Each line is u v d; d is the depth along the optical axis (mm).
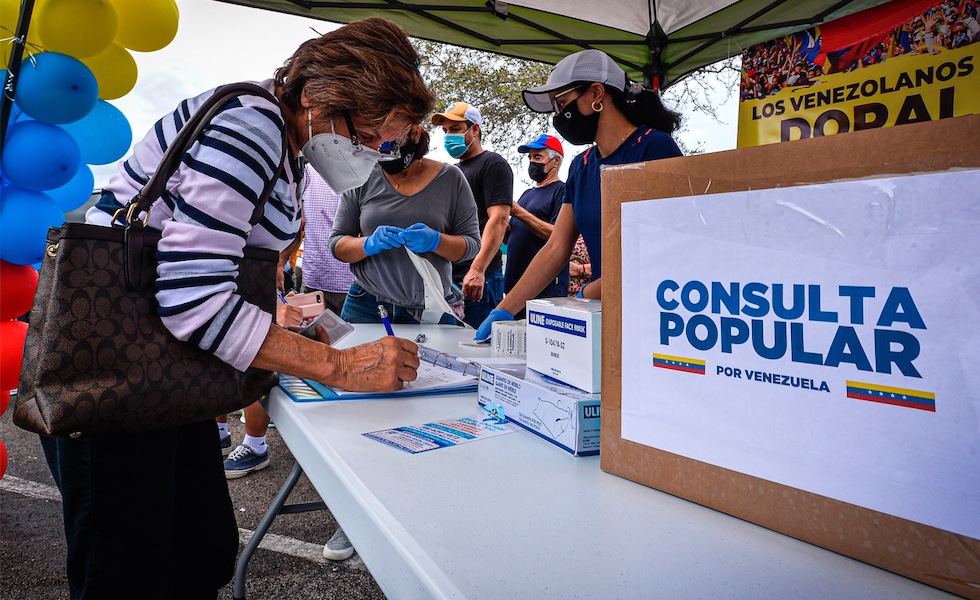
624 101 1727
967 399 322
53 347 719
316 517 2227
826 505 388
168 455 971
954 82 1984
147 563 952
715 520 446
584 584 355
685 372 470
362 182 1072
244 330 807
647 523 441
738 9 2641
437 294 1818
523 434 689
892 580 358
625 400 527
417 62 980
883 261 349
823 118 2363
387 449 620
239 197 793
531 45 3047
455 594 340
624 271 515
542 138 3518
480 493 499
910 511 347
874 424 361
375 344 915
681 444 480
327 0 2486
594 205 1795
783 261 397
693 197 446
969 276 318
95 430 756
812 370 389
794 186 387
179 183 816
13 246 1529
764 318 411
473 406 837
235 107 823
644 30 3111
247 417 2584
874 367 358
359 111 914
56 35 1422
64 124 1658
